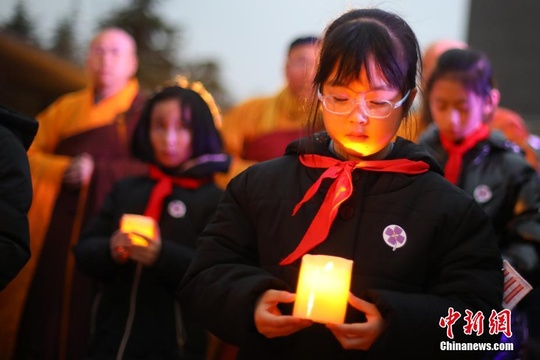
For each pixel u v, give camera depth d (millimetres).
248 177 2086
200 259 2029
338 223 1913
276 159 2109
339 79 1853
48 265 4086
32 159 4258
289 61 4184
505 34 9328
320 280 1723
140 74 11703
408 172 1952
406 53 1918
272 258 1952
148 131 3301
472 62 2934
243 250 2029
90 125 4441
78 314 3984
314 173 1989
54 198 4188
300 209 1958
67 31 11203
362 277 1861
